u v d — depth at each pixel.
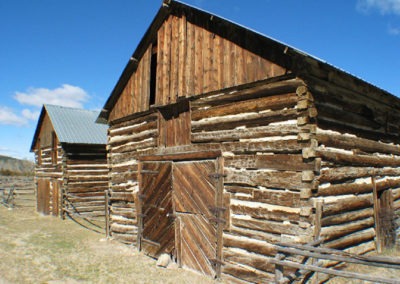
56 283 7.71
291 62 6.55
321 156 6.45
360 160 7.81
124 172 11.24
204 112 8.29
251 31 6.97
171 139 9.53
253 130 7.19
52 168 19.09
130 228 10.95
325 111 6.95
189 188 8.57
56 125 18.30
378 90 7.98
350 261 4.84
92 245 11.23
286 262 5.39
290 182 6.52
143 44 10.42
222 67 7.91
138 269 8.64
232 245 7.41
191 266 8.41
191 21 8.87
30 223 15.99
